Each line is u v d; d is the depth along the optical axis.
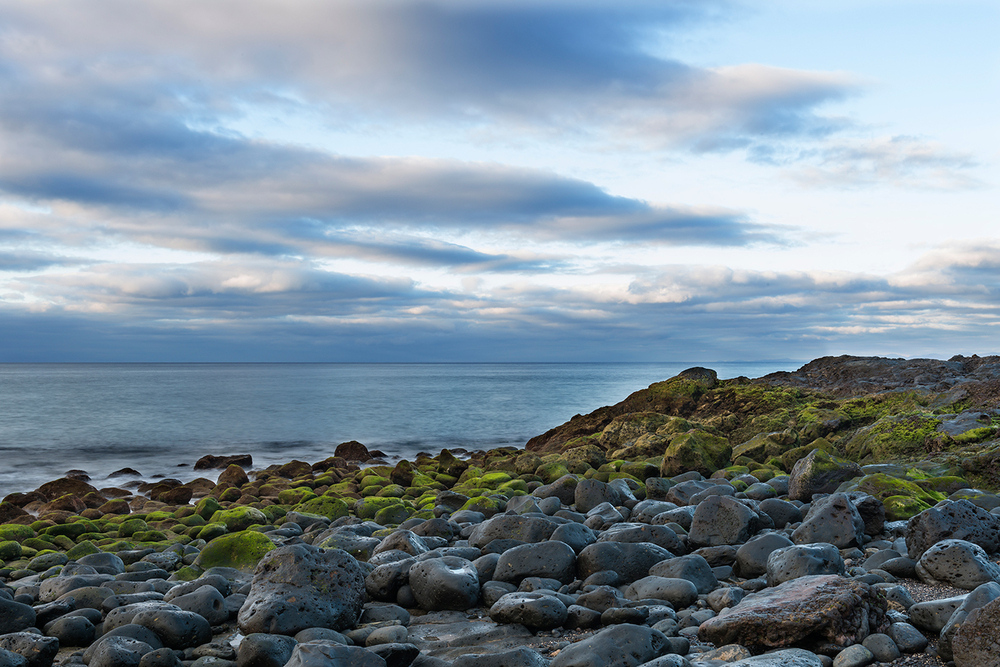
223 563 9.80
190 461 28.73
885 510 10.21
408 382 112.31
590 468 17.72
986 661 4.48
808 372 31.48
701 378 27.75
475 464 23.62
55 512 15.80
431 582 7.23
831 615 5.20
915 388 23.44
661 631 5.93
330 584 6.74
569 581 7.68
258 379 125.75
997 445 13.70
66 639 6.91
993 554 7.51
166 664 5.93
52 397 66.88
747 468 16.05
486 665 5.19
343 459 25.55
